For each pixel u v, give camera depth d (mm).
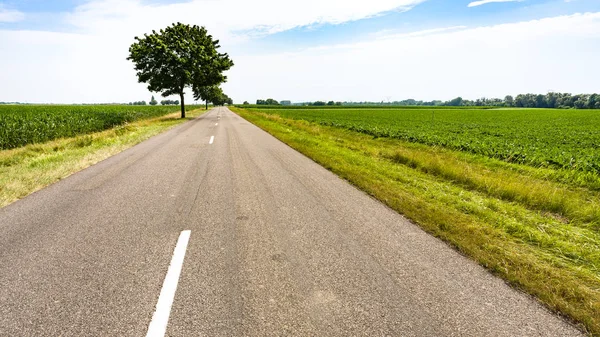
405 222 4230
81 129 18438
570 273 3037
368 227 4035
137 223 4047
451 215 4477
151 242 3492
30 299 2469
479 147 12641
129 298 2488
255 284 2705
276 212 4551
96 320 2240
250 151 10266
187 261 3078
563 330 2219
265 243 3514
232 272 2893
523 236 3938
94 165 7848
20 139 13367
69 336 2088
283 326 2199
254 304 2436
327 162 8297
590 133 24594
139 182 6168
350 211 4648
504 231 4047
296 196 5375
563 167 9320
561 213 5207
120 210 4535
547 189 6117
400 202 4969
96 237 3607
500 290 2693
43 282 2697
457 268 3041
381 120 36219
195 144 11852
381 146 14055
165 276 2805
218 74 33469
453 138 16406
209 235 3705
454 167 7883
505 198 5992
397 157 9914
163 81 30453
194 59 31516
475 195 5965
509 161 10938
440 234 3768
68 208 4602
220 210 4594
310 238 3668
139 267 2959
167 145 11547
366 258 3205
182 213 4441
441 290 2672
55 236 3625
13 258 3107
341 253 3305
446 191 6176
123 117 25750
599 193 7016
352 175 6809
